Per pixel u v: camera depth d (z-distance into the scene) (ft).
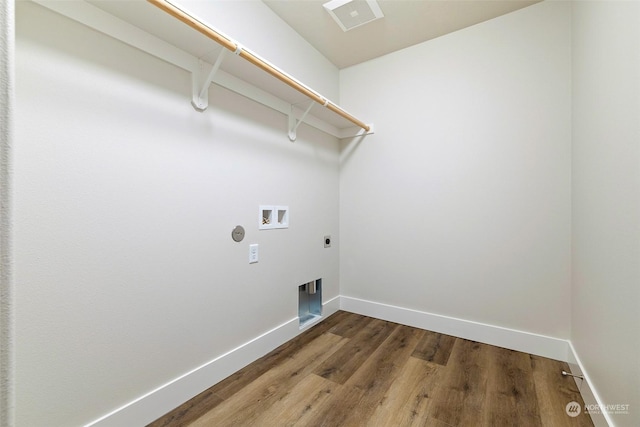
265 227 6.14
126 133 3.88
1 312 1.08
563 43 5.76
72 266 3.38
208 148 4.97
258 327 5.96
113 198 3.74
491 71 6.52
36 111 3.11
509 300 6.33
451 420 4.14
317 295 8.06
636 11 2.92
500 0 5.95
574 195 5.41
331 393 4.76
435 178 7.24
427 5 6.09
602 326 3.79
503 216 6.39
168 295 4.37
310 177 7.58
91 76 3.54
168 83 4.38
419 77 7.47
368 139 8.37
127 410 3.85
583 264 4.78
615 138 3.42
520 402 4.51
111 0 3.41
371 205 8.30
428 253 7.35
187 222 4.63
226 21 5.19
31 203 3.07
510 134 6.31
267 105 6.08
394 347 6.39
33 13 3.09
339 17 6.44
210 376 4.93
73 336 3.39
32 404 3.08
